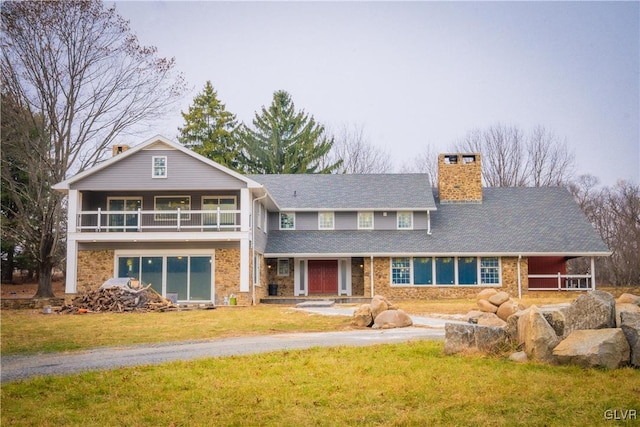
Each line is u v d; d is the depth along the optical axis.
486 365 11.46
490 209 37.34
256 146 57.50
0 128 30.22
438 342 14.23
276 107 58.66
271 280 34.72
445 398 9.52
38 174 32.50
